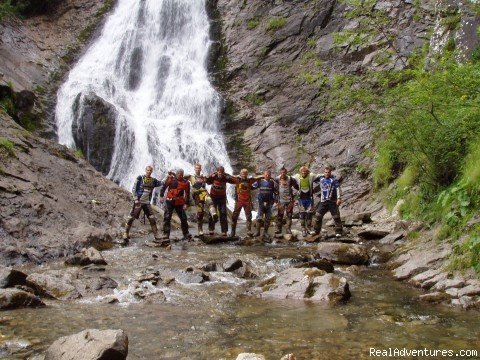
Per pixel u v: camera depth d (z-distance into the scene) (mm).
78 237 11078
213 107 23828
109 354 4668
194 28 28047
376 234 12289
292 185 13344
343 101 12945
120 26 27484
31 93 20797
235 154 22250
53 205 12023
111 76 25328
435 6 20719
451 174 11141
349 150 19547
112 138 20641
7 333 5664
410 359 5012
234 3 28578
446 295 7191
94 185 14844
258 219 12898
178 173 12734
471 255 7832
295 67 24000
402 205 13227
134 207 12258
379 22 14320
